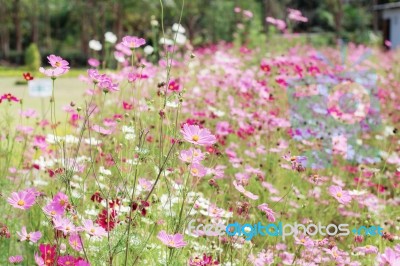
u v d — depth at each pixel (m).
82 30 34.88
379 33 31.61
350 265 3.57
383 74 10.02
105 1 33.25
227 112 6.14
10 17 37.78
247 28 17.27
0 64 32.84
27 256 3.52
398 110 7.79
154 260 3.19
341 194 3.26
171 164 3.38
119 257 3.06
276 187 4.71
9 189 4.07
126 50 6.46
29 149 4.99
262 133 5.55
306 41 17.56
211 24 29.36
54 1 37.94
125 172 3.61
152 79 6.55
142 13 32.25
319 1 35.53
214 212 3.56
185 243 2.67
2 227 3.43
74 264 2.80
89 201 3.77
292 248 4.14
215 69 7.73
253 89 6.52
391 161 5.08
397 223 4.28
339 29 29.19
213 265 3.00
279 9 33.38
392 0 34.62
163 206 3.46
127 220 3.11
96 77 2.91
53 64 2.98
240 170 4.73
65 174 3.00
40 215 3.81
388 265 2.68
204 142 2.75
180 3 29.53
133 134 3.73
